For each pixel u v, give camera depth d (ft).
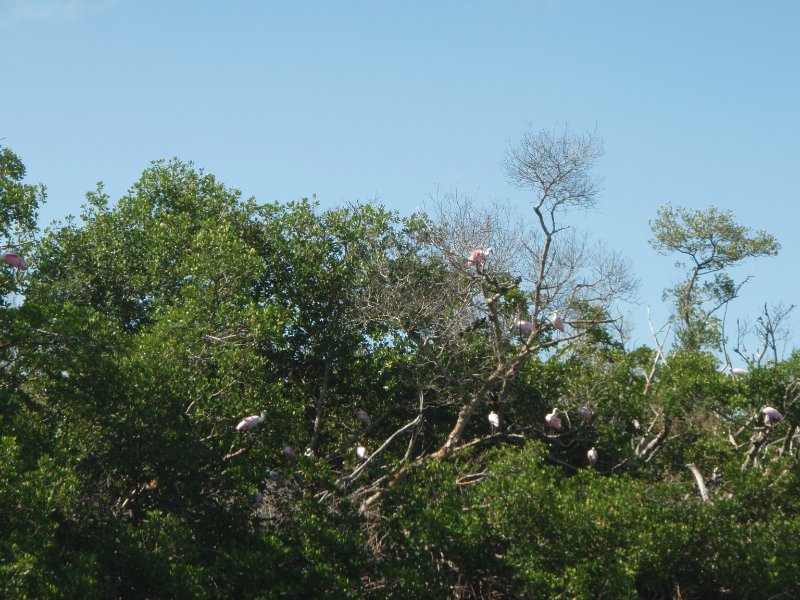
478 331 89.35
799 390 79.87
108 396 65.92
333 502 69.00
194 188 99.04
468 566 65.21
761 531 67.00
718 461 80.38
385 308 85.97
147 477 67.15
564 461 84.84
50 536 54.49
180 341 75.41
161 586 58.75
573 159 85.20
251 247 93.97
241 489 67.15
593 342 91.66
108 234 93.86
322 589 61.72
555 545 63.98
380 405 89.40
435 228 90.48
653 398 84.94
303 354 91.66
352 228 95.35
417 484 70.08
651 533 64.75
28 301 73.15
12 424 64.54
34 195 79.97
